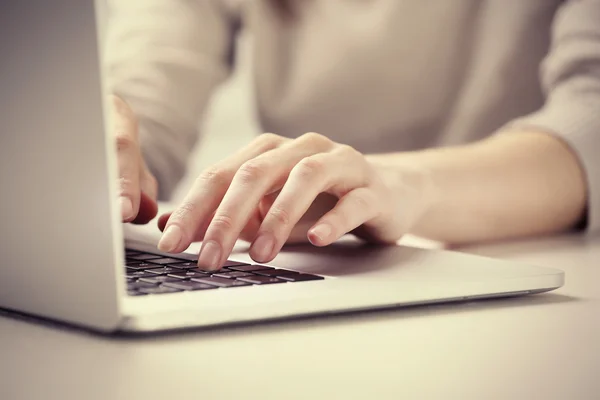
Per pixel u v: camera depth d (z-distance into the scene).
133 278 0.46
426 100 1.50
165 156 1.40
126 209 0.62
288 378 0.31
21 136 0.38
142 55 1.47
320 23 1.56
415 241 0.81
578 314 0.44
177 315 0.38
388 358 0.34
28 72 0.37
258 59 1.62
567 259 0.68
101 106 0.34
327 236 0.52
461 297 0.46
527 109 1.45
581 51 1.07
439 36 1.48
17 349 0.36
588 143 0.94
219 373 0.32
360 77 1.53
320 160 0.56
